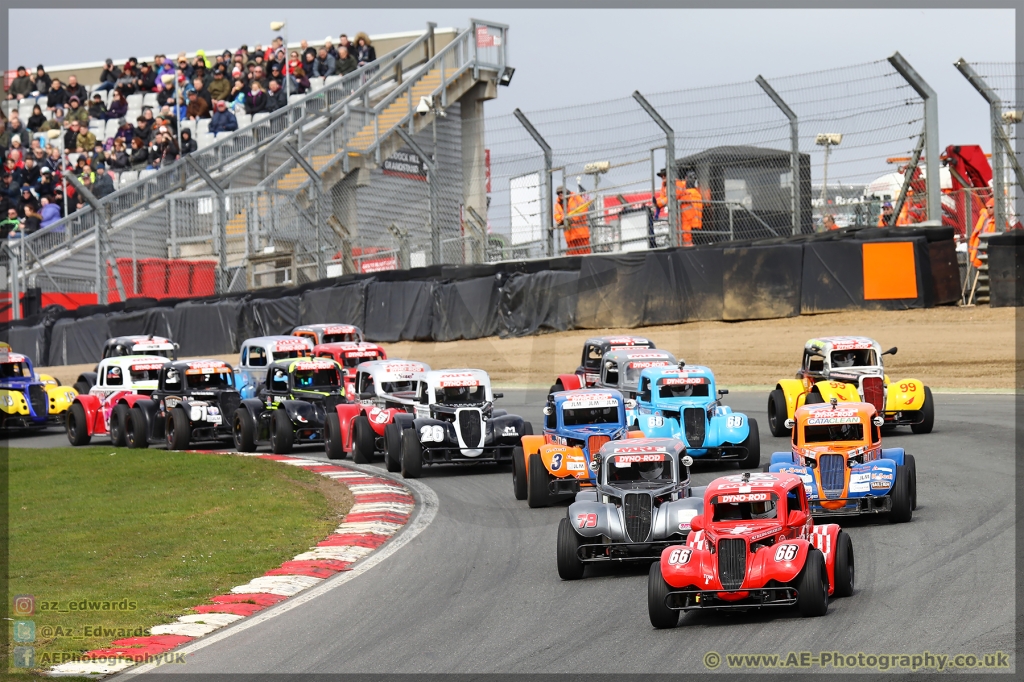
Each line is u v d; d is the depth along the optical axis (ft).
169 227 554.05
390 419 266.77
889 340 352.69
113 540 192.95
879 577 140.46
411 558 172.35
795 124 377.71
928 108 363.97
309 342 351.25
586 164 422.41
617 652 118.93
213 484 243.40
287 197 521.24
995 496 183.93
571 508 155.63
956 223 434.30
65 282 580.30
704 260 400.67
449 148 534.37
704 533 131.34
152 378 341.82
